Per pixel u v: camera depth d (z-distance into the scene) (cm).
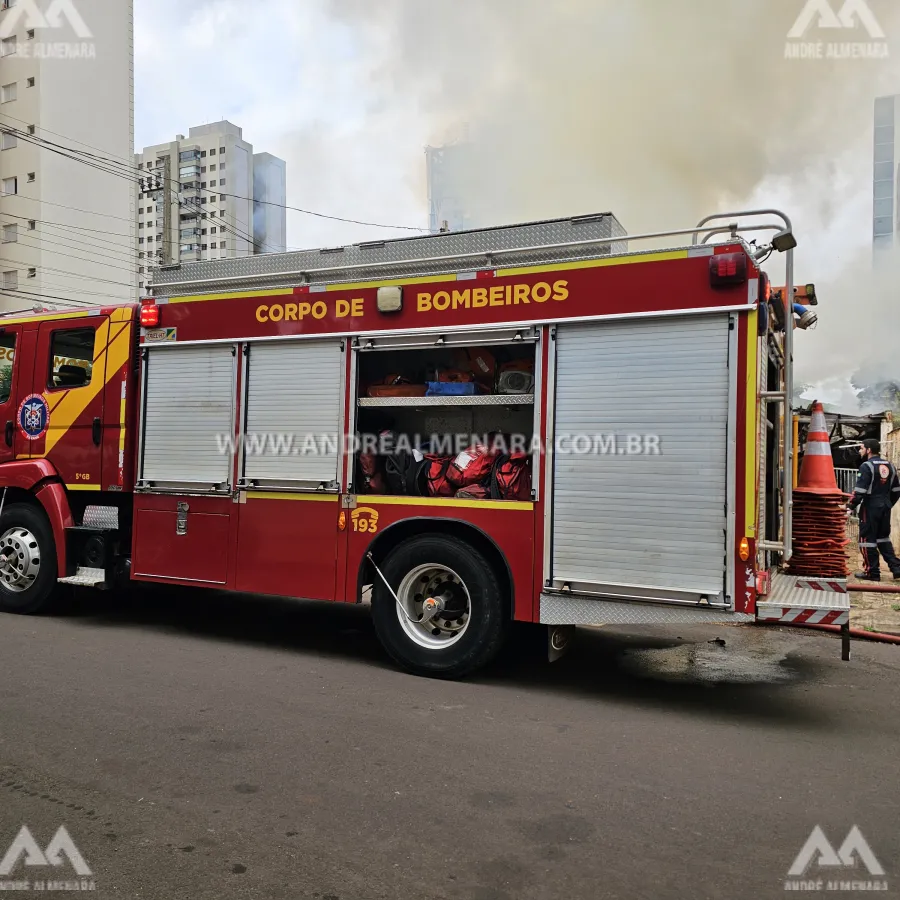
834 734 413
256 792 329
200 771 350
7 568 682
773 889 257
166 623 663
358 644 600
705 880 262
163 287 612
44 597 664
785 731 417
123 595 788
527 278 481
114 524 635
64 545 650
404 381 545
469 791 331
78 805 317
